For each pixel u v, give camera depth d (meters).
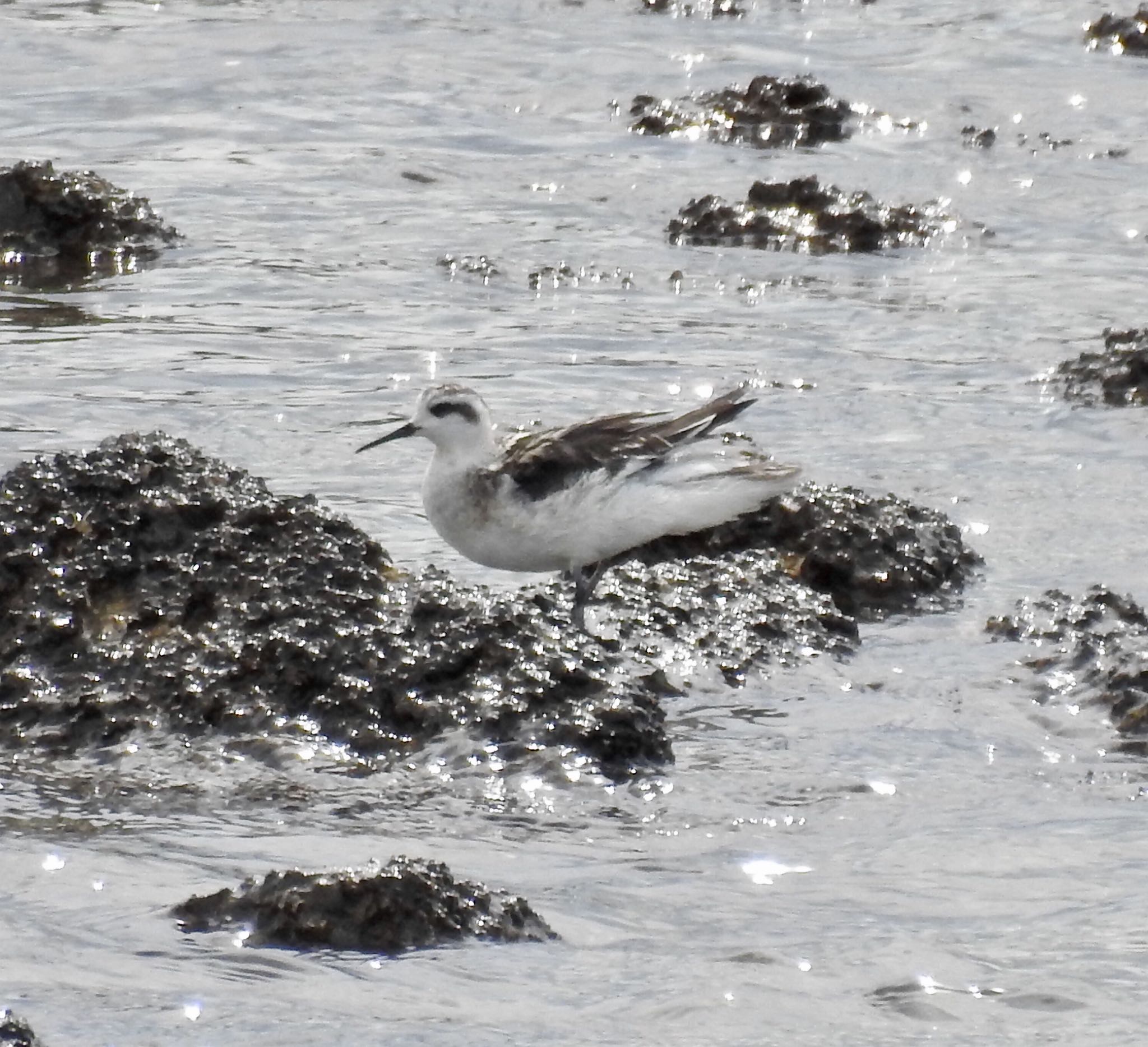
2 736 12.53
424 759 12.30
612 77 36.84
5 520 13.88
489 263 25.88
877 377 21.81
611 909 10.34
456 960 9.55
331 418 19.80
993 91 36.31
